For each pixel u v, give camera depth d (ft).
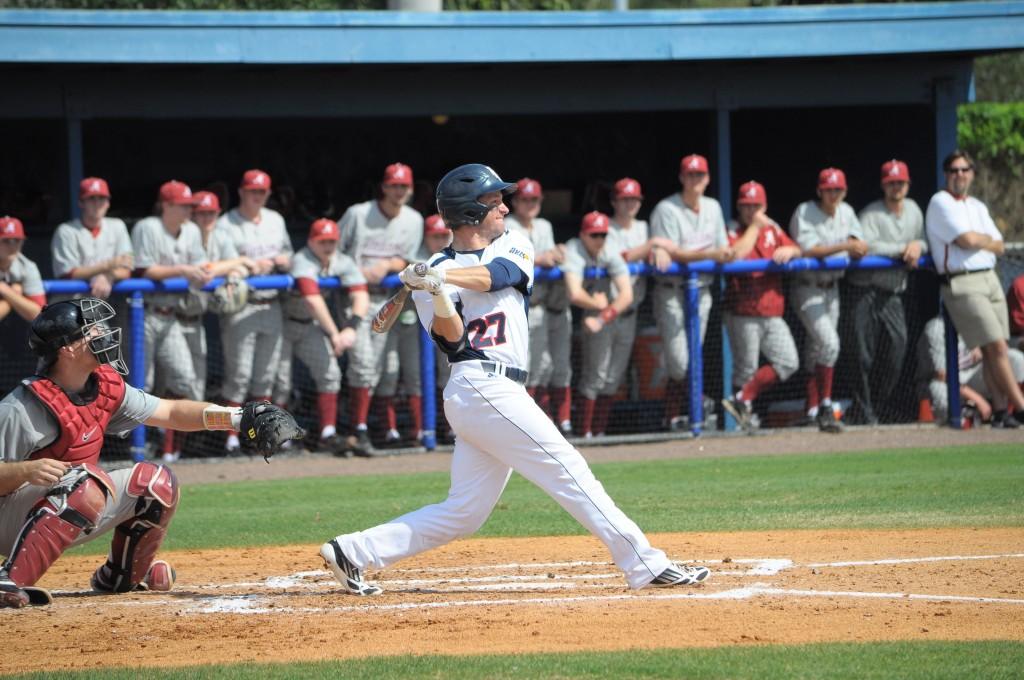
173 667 45.78
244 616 54.80
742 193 131.95
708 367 134.82
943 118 149.28
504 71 144.87
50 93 134.82
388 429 127.65
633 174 177.17
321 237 120.47
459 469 56.39
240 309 118.62
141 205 163.43
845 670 42.96
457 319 53.26
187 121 163.63
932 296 137.90
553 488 55.06
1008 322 132.67
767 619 51.88
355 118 168.45
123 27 127.44
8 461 53.98
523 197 124.16
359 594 59.41
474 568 67.56
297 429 57.36
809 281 130.62
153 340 117.60
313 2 138.31
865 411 135.95
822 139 165.78
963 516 80.43
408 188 123.54
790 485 96.99
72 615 55.36
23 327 130.52
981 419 135.03
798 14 138.82
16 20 124.67
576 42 136.36
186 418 57.77
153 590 61.52
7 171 157.79
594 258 124.98
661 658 44.96
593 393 128.57
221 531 82.33
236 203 165.17
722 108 147.33
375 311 123.85
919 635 48.91
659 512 85.81
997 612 52.80
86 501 56.03
